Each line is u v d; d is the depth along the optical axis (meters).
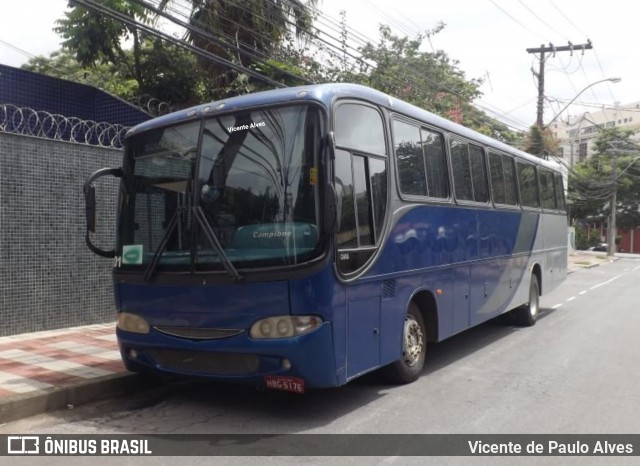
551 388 6.84
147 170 6.12
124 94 15.03
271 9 14.45
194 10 13.74
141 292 5.91
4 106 9.23
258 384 5.45
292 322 5.18
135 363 6.13
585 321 12.48
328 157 5.25
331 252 5.30
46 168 8.92
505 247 10.11
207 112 5.85
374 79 18.23
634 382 7.13
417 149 7.25
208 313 5.47
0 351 7.70
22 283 8.64
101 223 9.70
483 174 9.33
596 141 53.16
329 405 6.14
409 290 6.76
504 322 11.85
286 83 14.86
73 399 6.10
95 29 14.12
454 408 6.03
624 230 57.66
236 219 5.47
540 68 28.05
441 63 24.19
